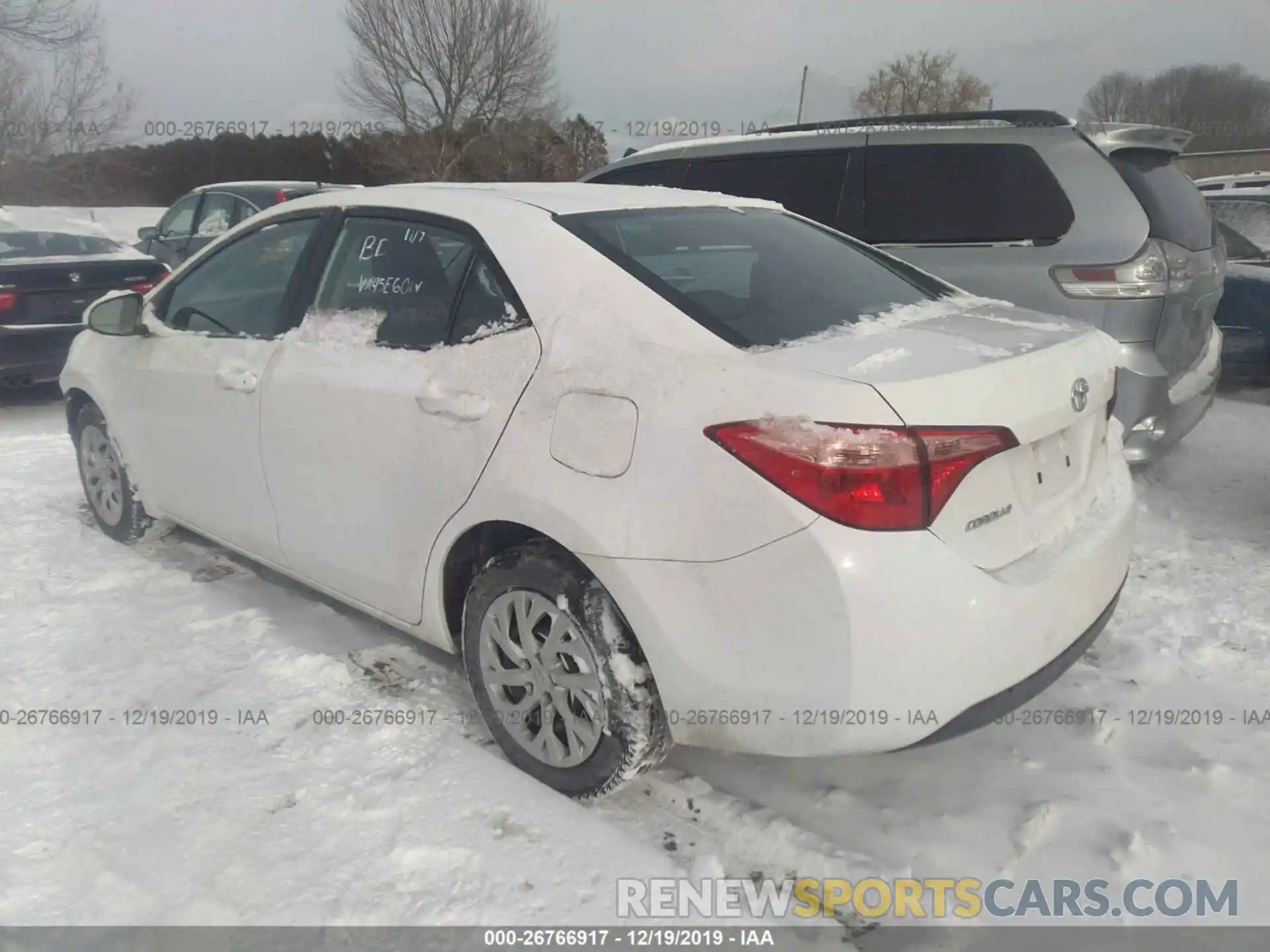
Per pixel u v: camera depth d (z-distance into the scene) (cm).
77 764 283
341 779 276
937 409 216
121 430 421
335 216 340
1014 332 267
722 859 248
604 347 249
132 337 416
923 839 255
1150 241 445
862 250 345
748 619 222
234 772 279
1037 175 474
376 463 298
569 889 237
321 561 333
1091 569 251
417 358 291
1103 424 283
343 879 239
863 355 232
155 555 438
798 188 546
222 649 349
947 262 486
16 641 354
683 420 229
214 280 383
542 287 269
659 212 309
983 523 228
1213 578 403
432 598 296
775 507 215
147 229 1173
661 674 240
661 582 232
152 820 259
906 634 211
